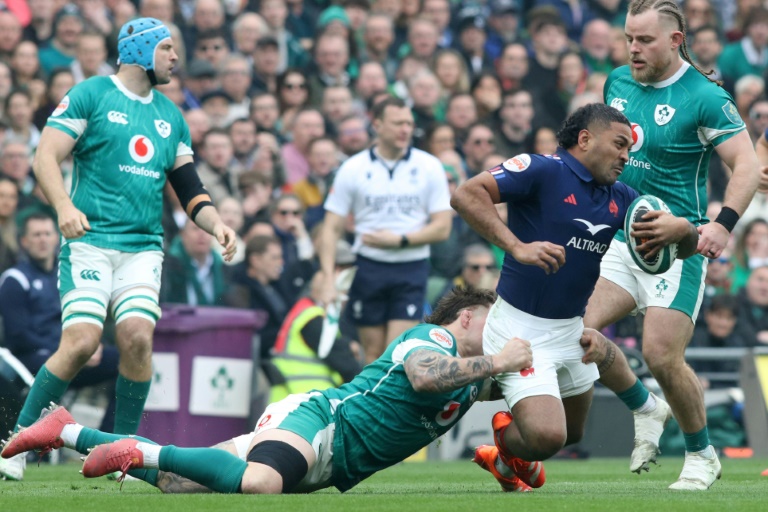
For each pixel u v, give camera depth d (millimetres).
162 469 18234
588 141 19438
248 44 51312
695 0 60219
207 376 34812
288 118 49062
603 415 39500
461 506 16609
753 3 60469
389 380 19031
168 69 25094
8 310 35031
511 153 51188
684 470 22125
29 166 43438
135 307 24359
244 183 43531
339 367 36906
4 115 43781
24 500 17562
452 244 44031
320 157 45781
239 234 41312
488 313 20141
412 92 50531
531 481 20953
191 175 25750
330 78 50969
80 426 19156
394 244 36250
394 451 19297
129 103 24953
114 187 24625
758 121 54062
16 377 32688
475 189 19094
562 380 20266
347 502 16969
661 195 22328
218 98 47562
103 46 46375
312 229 44906
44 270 35656
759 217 49125
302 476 18453
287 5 55094
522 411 19281
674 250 19453
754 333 44344
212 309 35062
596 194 19641
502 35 57625
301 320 37062
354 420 18953
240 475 17906
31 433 19000
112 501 17125
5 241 39531
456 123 49875
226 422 35281
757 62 58062
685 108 21859
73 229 23047
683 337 21594
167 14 49562
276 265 39250
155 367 34094
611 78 23219
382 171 36750
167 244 41031
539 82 54594
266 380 36688
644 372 33469
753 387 40062
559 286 19531
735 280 48000
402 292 36875
